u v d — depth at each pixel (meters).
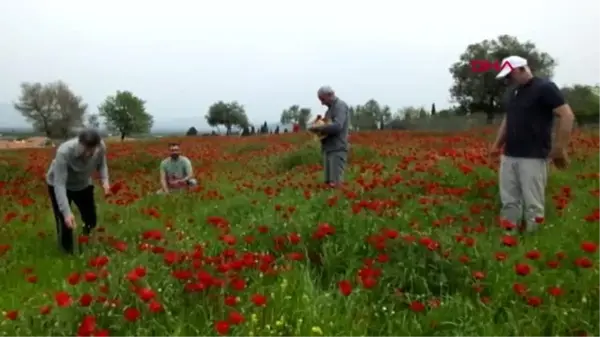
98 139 6.83
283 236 5.85
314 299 4.43
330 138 9.59
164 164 11.48
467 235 5.67
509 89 6.89
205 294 4.45
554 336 4.11
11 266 6.32
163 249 5.20
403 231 5.79
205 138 37.25
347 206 6.70
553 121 6.82
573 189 8.88
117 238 6.96
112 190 7.70
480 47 60.25
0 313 4.60
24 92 82.81
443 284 4.82
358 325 4.16
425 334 4.16
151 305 3.88
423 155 14.41
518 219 6.84
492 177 9.57
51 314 4.13
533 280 4.79
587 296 4.47
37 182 15.22
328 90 9.54
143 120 83.31
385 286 4.77
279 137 32.56
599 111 37.34
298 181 11.67
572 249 5.50
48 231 8.17
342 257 5.35
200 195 10.36
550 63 59.47
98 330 3.67
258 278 4.85
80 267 6.20
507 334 4.11
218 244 6.04
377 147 19.20
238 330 3.94
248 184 11.67
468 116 49.72
